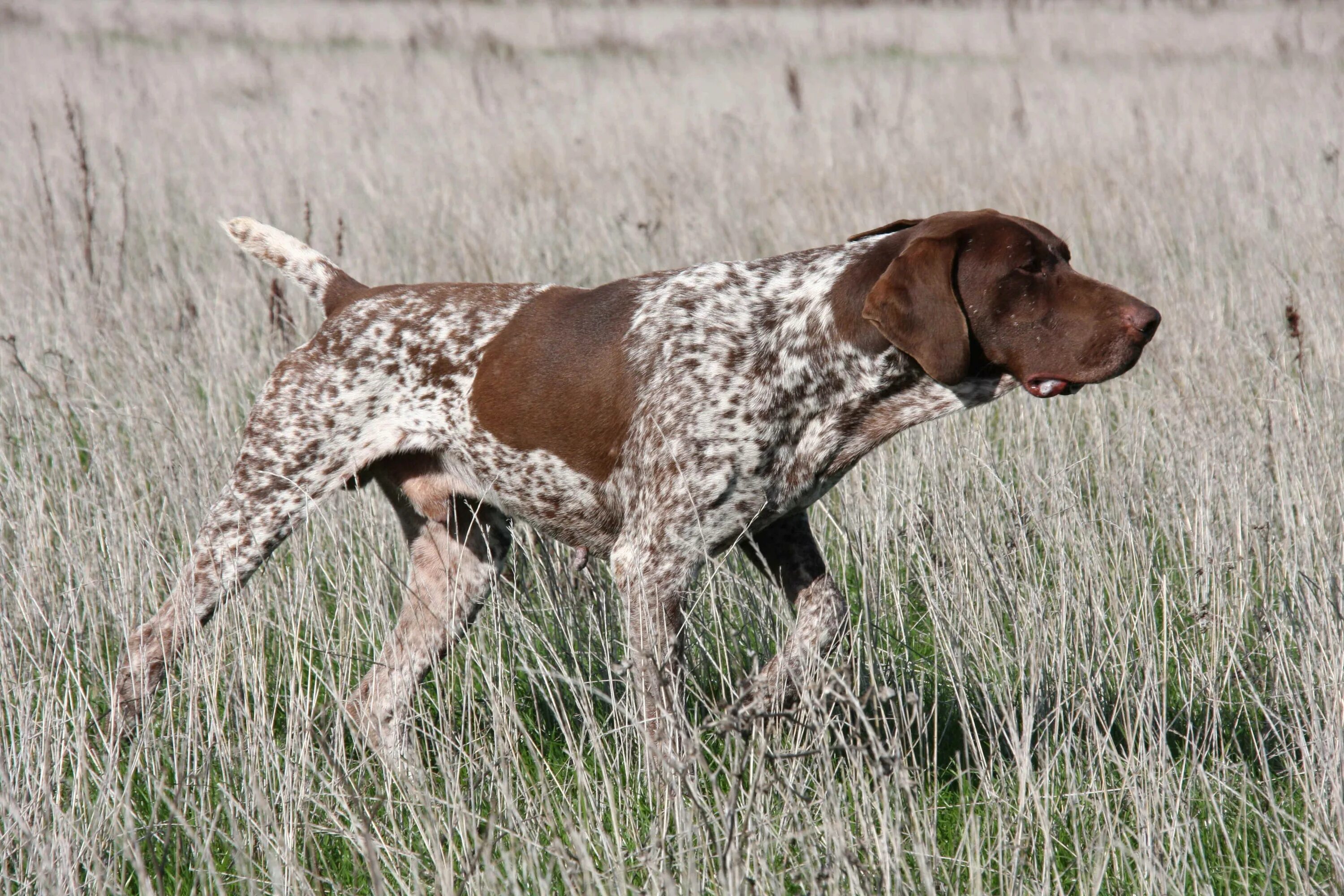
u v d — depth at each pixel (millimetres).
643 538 7148
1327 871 6098
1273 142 21891
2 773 5973
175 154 21812
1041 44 42156
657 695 6746
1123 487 9727
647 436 7145
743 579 8492
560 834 6457
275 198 18172
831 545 9727
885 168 19750
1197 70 33031
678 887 5688
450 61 34312
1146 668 7215
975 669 7848
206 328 12852
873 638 8156
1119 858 6156
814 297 7207
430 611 7703
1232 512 9031
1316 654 7352
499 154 21375
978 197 18266
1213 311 12867
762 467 7137
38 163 20797
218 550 7574
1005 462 10125
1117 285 14656
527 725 7828
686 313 7266
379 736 7598
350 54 37469
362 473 7887
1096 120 24375
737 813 5938
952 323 6781
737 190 18453
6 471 9805
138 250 16531
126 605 7703
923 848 5672
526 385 7422
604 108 25828
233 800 6258
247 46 39875
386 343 7695
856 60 37719
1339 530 8906
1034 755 7273
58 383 11695
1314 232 15797
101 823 6012
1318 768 6621
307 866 6340
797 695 7090
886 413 7320
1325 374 10758
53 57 33625
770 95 28625
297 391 7648
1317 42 39562
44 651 7391
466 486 7824
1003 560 8250
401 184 19078
